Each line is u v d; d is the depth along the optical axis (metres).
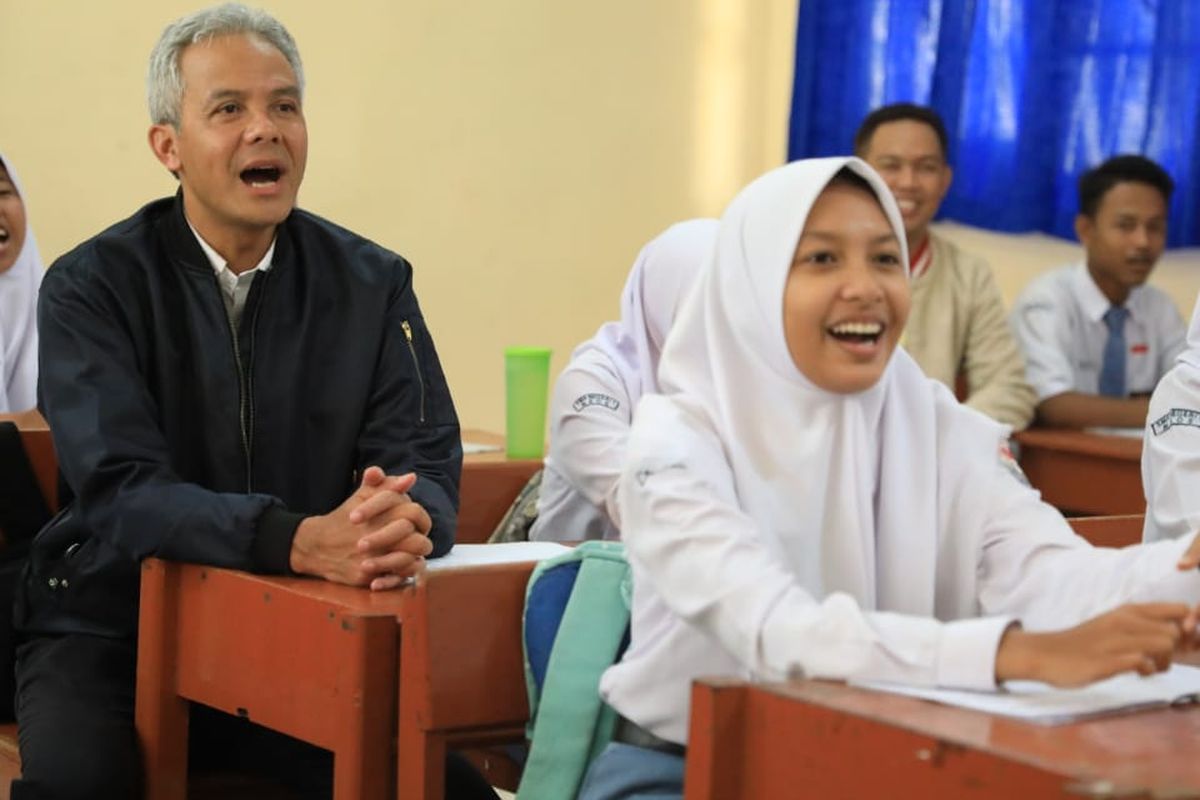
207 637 2.20
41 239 4.34
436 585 1.91
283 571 2.18
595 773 1.87
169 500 2.24
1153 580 1.74
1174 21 5.01
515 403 3.56
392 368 2.58
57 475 2.65
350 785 1.93
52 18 4.31
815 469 1.81
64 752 2.21
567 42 5.18
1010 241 5.35
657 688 1.83
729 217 1.84
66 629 2.45
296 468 2.52
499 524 3.34
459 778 2.29
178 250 2.50
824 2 5.38
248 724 2.42
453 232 5.02
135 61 4.44
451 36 4.96
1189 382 2.56
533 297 5.18
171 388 2.46
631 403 2.98
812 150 5.43
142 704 2.27
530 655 1.98
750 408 1.82
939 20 5.29
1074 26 5.16
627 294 3.06
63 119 4.35
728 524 1.68
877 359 1.78
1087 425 4.68
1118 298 4.88
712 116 5.46
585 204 5.25
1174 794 1.17
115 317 2.43
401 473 2.51
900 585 1.84
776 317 1.78
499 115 5.07
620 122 5.29
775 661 1.59
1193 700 1.53
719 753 1.48
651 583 1.83
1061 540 1.84
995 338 4.68
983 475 1.89
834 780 1.40
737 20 5.48
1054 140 5.21
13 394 3.78
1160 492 2.58
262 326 2.52
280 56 2.52
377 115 4.86
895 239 1.81
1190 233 5.04
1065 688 1.49
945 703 1.45
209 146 2.45
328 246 2.61
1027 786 1.24
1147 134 5.08
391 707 1.96
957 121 5.26
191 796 2.33
